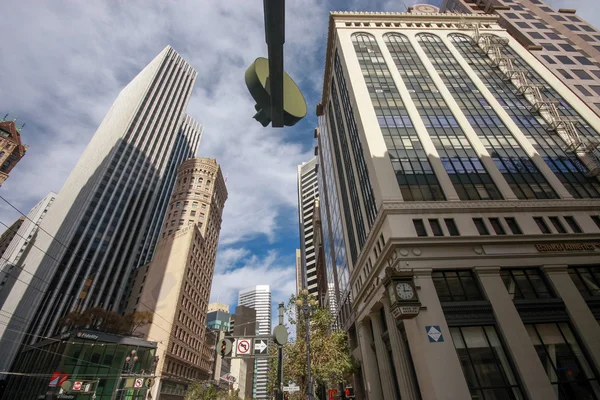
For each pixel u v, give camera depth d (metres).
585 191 27.44
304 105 3.40
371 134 31.28
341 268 47.44
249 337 12.40
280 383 11.01
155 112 123.62
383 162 28.58
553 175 28.33
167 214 96.00
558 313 20.16
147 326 58.59
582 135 33.25
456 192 26.44
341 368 28.50
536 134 33.03
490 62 44.03
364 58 42.69
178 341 60.44
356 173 36.44
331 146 57.38
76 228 83.94
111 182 97.00
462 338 19.11
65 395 38.31
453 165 28.83
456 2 65.44
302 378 27.14
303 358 27.20
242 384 112.94
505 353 18.69
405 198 25.98
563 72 43.91
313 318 29.39
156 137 120.75
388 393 24.78
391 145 30.36
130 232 97.12
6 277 96.31
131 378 39.38
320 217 76.81
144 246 103.69
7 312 76.00
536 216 24.88
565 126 32.72
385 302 24.91
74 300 76.12
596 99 38.75
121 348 46.75
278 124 3.07
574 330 19.64
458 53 44.69
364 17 51.41
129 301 74.62
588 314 19.84
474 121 33.81
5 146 92.50
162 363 52.50
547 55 47.66
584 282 21.78
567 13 58.28
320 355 27.78
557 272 21.81
